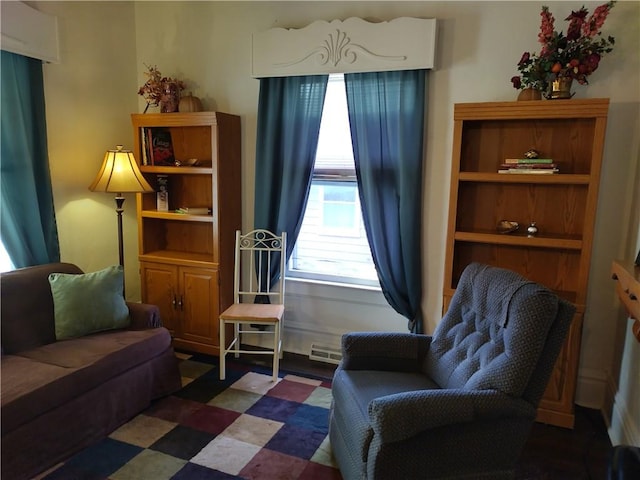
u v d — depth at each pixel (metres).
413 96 2.77
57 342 2.52
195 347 3.39
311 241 3.35
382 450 1.58
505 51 2.64
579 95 2.53
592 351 2.67
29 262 2.82
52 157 3.04
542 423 2.51
